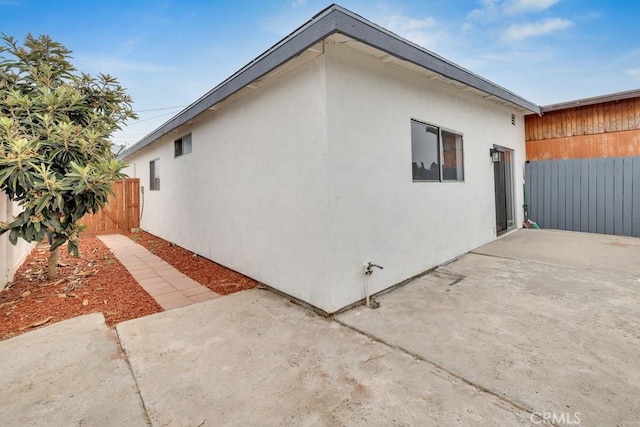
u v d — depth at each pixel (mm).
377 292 3750
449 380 2117
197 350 2592
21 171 3525
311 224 3434
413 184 4293
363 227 3570
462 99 5445
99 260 6016
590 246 5918
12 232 3641
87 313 3443
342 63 3326
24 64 4254
